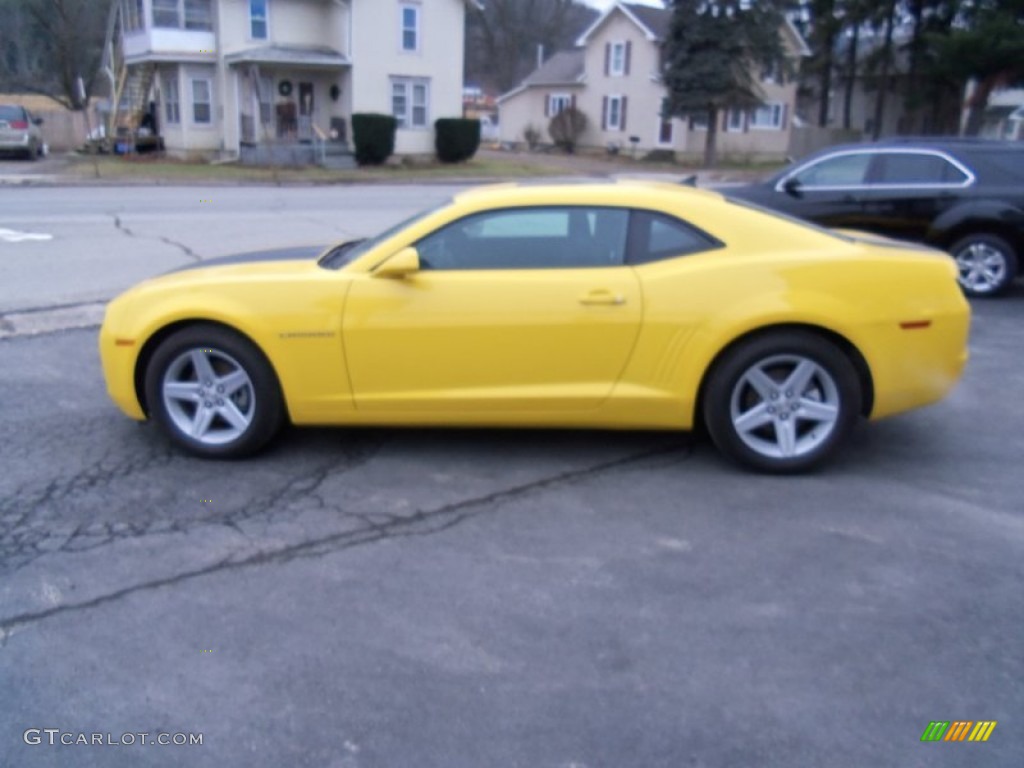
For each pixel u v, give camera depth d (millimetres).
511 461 5098
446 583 3805
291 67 32000
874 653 3330
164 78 32375
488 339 4762
